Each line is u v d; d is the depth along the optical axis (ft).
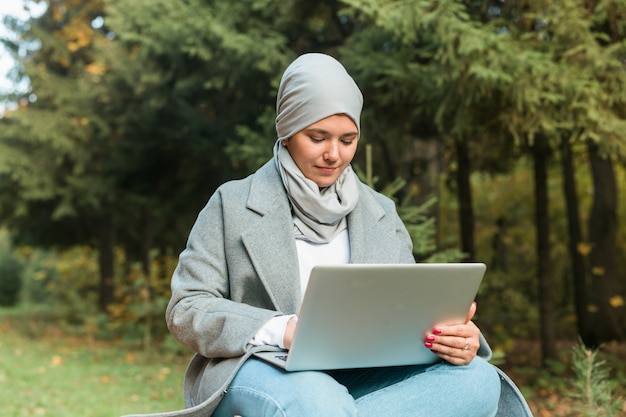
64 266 53.98
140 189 33.42
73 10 42.19
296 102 6.73
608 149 16.76
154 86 27.53
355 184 7.28
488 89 16.72
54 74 38.01
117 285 49.01
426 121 21.90
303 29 22.49
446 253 14.90
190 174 30.25
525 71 16.11
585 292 30.73
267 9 20.98
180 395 21.16
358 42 19.02
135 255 51.60
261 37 21.12
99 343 35.73
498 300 34.88
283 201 7.00
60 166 38.17
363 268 5.75
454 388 6.33
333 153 6.76
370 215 7.40
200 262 6.89
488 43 15.80
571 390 20.44
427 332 6.40
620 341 30.09
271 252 6.81
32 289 62.08
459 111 17.28
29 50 41.55
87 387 22.35
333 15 21.76
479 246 42.73
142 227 42.73
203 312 6.52
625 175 39.37
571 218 31.01
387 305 6.03
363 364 6.30
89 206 38.68
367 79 18.99
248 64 21.56
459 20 15.83
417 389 6.27
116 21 23.50
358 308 5.92
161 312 34.76
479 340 6.78
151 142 30.81
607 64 16.69
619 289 30.35
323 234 7.05
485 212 43.60
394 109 20.17
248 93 23.21
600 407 11.98
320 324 5.83
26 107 38.86
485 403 6.48
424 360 6.61
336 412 5.70
